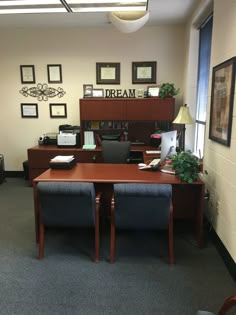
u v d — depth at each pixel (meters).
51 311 1.85
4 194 4.27
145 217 2.34
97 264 2.41
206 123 3.05
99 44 4.67
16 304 1.92
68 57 4.74
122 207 2.29
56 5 3.49
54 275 2.25
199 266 2.38
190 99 4.24
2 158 4.87
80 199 2.26
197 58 4.10
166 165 2.96
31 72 4.83
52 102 4.92
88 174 2.79
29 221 3.30
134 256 2.54
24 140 5.10
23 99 4.95
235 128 2.16
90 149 4.36
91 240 2.86
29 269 2.33
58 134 4.66
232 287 2.10
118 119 4.43
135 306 1.90
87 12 3.77
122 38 4.62
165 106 4.33
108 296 2.00
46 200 2.30
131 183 2.40
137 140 4.75
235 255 2.16
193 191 2.89
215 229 2.69
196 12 3.55
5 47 4.78
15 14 3.87
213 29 2.77
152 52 4.64
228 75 2.27
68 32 4.66
